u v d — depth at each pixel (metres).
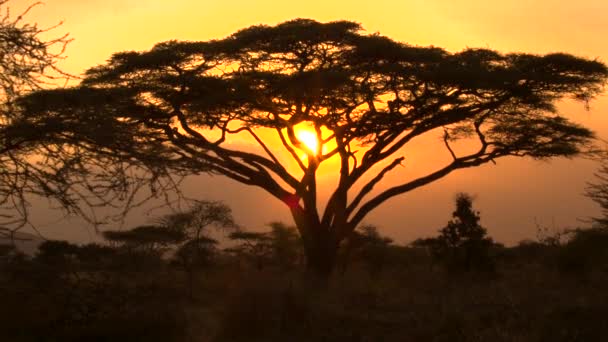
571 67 25.86
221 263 33.91
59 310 13.48
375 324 15.29
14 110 9.73
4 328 12.71
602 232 21.31
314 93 24.75
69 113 10.05
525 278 24.34
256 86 24.88
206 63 25.69
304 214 27.27
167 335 13.66
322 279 24.38
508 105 27.61
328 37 24.45
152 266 28.84
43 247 27.86
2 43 9.26
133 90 24.59
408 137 28.11
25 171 9.77
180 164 11.04
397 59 25.22
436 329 13.93
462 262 27.91
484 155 28.89
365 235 37.56
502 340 12.52
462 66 25.22
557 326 13.41
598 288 20.42
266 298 15.21
